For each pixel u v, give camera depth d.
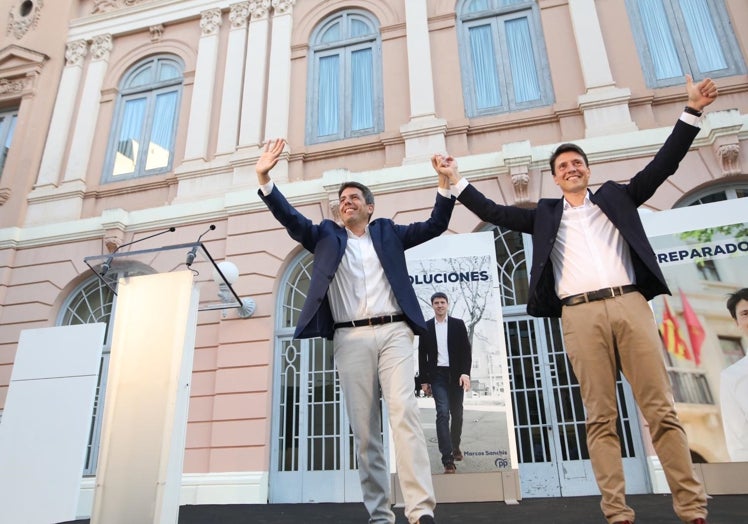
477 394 4.75
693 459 4.23
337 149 7.29
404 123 7.23
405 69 7.51
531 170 6.36
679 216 4.73
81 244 7.66
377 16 8.01
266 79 8.07
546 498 4.91
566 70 6.96
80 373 5.28
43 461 5.04
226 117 7.89
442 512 3.99
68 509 4.83
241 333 6.47
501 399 4.71
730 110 5.84
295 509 4.97
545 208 2.60
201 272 7.03
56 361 5.38
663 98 6.48
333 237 2.73
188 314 3.21
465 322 4.96
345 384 2.54
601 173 6.18
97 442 6.68
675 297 4.55
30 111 8.80
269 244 6.85
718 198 5.92
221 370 6.35
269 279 6.69
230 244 6.96
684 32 6.90
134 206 7.89
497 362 4.80
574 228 2.51
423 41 7.48
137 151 8.36
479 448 4.62
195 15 8.83
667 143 2.35
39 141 8.57
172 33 8.97
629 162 6.17
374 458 2.48
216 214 7.27
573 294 2.43
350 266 2.67
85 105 8.68
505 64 7.30
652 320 2.31
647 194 2.44
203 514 4.66
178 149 8.09
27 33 9.45
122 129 8.60
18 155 8.52
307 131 7.64
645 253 2.30
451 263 5.17
